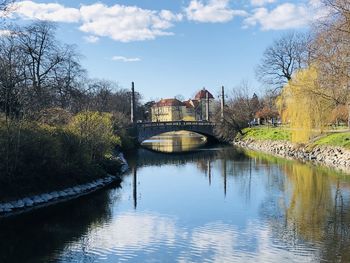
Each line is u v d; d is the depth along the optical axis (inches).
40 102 1748.3
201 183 1528.1
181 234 873.5
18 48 1860.2
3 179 1064.2
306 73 2021.4
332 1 1459.2
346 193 1256.2
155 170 1929.1
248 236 851.4
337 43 1483.8
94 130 1553.9
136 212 1073.5
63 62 2193.7
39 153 1177.4
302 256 729.6
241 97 4158.5
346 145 2027.6
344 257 721.0
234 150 3014.3
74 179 1322.6
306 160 2160.4
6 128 1093.1
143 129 3513.8
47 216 1021.2
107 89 4079.7
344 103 1680.6
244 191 1343.5
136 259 732.7
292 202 1158.3
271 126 3718.0
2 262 719.1
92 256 746.2
